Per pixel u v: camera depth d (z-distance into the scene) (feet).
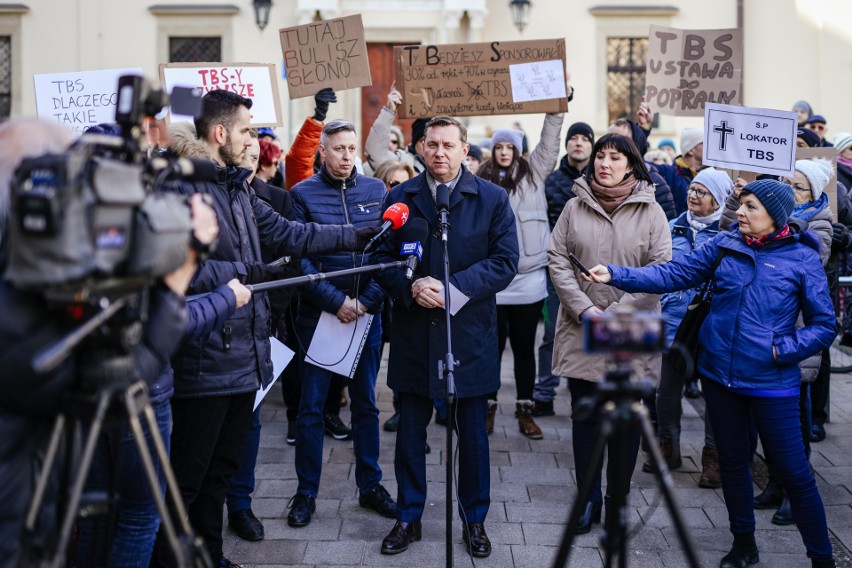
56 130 8.10
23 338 7.33
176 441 11.94
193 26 57.67
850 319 19.95
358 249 13.44
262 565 13.51
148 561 10.28
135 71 17.13
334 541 14.44
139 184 7.48
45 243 6.84
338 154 16.10
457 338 13.85
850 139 24.84
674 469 17.84
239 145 12.36
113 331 7.55
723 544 14.42
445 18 56.03
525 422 20.18
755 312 12.97
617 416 8.02
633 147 14.78
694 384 23.75
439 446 19.44
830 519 15.37
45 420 7.83
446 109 19.76
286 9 57.52
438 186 13.99
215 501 12.59
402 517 14.17
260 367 12.37
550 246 15.25
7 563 7.58
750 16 55.62
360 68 19.67
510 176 20.59
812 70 54.70
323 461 18.48
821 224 16.63
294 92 19.88
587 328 8.02
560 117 20.08
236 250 12.08
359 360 15.67
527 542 14.46
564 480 17.35
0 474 7.55
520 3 56.24
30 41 57.72
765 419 12.92
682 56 21.95
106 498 8.18
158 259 7.57
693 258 13.60
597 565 13.65
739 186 16.69
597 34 57.47
